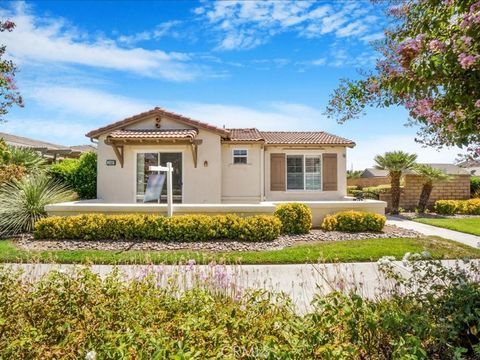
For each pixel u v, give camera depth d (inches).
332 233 446.0
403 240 397.7
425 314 115.2
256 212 447.8
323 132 824.9
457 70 115.6
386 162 757.9
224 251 351.3
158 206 447.2
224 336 99.3
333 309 105.9
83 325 119.1
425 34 130.7
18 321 122.4
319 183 722.2
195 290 139.9
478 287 134.8
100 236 397.7
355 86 187.6
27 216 449.7
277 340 95.3
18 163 584.7
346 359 94.0
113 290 136.4
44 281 147.4
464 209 737.0
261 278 256.5
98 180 596.7
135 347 92.4
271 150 717.9
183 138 548.1
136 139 549.3
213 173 600.1
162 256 311.7
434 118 137.7
